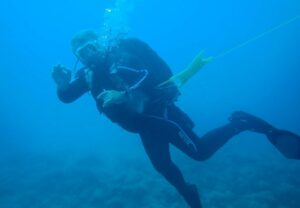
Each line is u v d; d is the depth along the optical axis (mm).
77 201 10922
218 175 12062
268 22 88812
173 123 3271
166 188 10602
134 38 3523
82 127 40750
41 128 49062
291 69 33875
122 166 15188
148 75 3176
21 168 18328
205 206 8820
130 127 3281
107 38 3332
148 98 3160
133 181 12102
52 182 14047
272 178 11336
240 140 19453
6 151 28281
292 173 11773
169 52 123250
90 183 12867
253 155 15477
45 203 11383
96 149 21578
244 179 11352
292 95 32375
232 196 9383
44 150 24719
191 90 63031
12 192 13695
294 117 25859
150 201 9844
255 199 9016
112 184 12109
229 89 57844
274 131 3689
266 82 48938
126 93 2965
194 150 3406
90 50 3189
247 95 47688
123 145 22094
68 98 3834
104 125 38656
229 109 35125
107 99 2879
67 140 30766
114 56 3186
